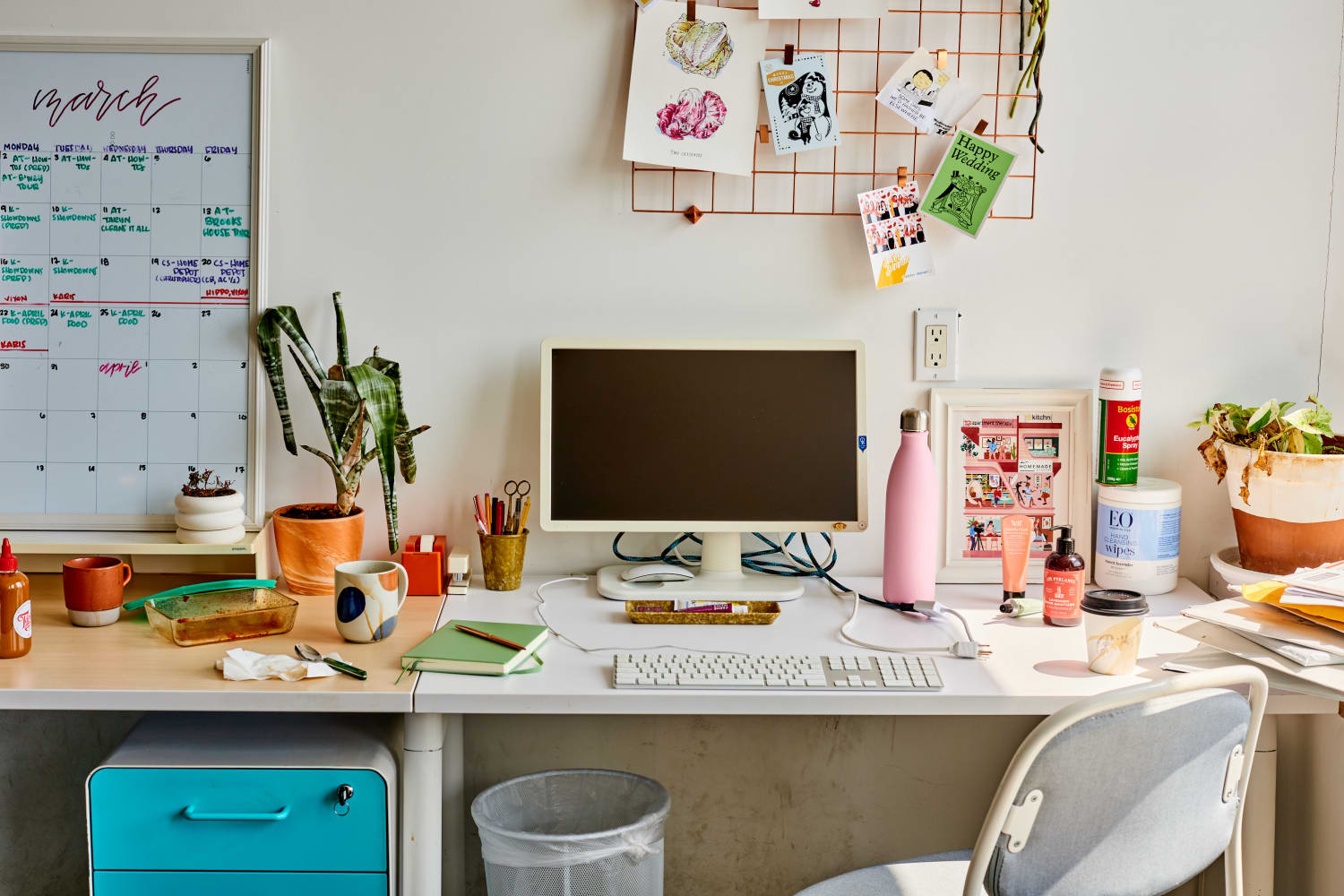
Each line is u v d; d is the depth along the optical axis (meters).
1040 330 1.87
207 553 1.70
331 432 1.73
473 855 1.99
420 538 1.79
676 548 1.90
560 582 1.85
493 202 1.81
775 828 2.00
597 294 1.83
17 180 1.76
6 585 1.43
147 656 1.46
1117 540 1.79
